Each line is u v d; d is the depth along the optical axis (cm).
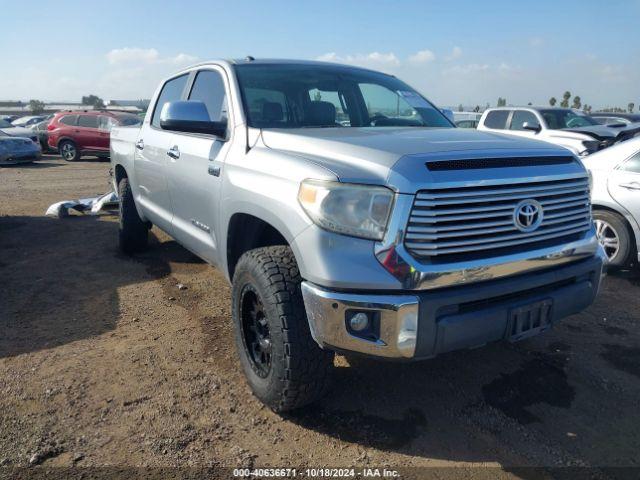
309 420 291
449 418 294
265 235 320
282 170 271
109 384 324
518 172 256
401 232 232
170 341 383
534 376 339
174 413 296
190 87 432
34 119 3353
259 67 387
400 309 233
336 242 239
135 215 572
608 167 530
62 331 398
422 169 237
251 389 312
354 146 265
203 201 360
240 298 300
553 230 273
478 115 1669
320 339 247
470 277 243
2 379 328
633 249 518
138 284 505
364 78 425
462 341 245
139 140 503
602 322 422
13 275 530
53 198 1042
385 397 313
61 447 266
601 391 322
